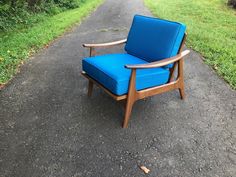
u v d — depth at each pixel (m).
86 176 2.22
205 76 4.20
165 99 3.47
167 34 3.05
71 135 2.72
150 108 3.25
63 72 4.31
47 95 3.54
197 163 2.39
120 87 2.68
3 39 6.12
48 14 9.99
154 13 9.71
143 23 3.38
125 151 2.51
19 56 4.91
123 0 15.02
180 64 3.15
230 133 2.82
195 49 5.45
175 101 3.43
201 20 8.87
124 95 2.75
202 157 2.46
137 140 2.67
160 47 3.10
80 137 2.69
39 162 2.35
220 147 2.60
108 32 7.23
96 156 2.44
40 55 5.15
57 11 10.56
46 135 2.71
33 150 2.50
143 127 2.88
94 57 3.26
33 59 4.91
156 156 2.46
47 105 3.28
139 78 2.77
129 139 2.68
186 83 3.94
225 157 2.47
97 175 2.23
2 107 3.22
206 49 5.38
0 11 7.48
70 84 3.87
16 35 6.49
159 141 2.66
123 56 3.39
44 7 10.18
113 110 3.19
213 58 4.88
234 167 2.36
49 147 2.54
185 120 3.03
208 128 2.89
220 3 12.94
